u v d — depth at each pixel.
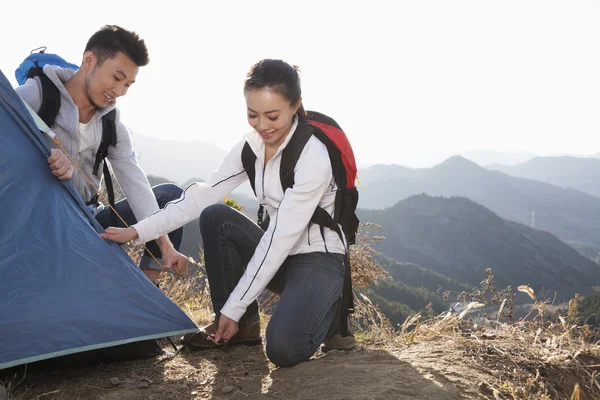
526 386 2.16
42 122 2.63
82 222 2.57
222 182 2.73
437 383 2.04
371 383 2.04
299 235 2.40
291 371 2.32
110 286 2.38
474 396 1.99
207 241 2.71
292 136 2.42
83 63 2.72
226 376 2.33
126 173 3.08
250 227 2.72
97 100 2.74
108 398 2.04
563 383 2.32
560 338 2.70
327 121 2.57
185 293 4.51
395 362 2.35
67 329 2.13
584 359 2.53
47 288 2.21
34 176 2.51
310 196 2.38
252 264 2.41
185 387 2.20
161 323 2.42
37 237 2.35
